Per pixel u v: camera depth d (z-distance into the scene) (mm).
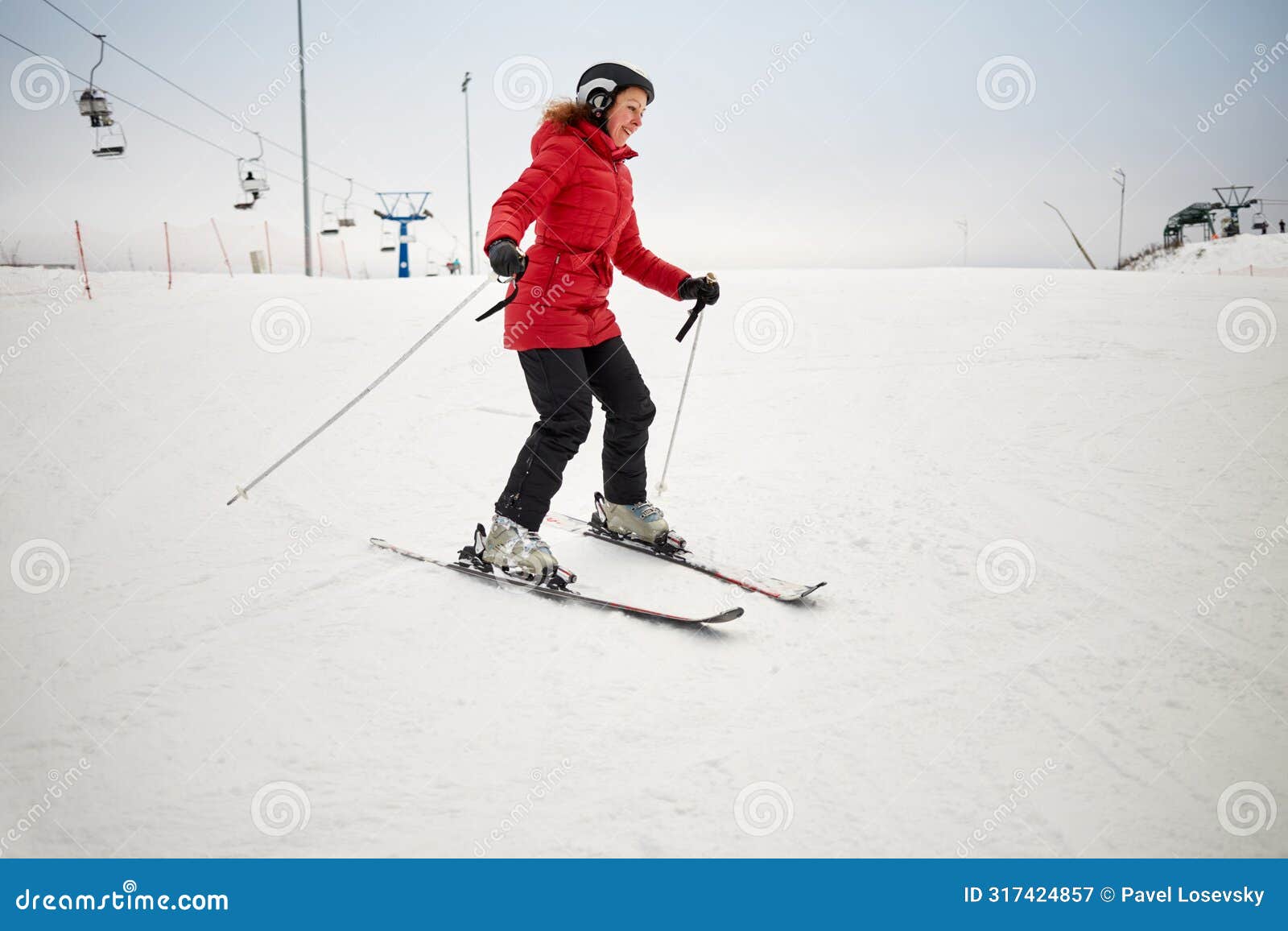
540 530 3664
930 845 1668
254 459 4895
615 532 3432
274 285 13891
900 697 2213
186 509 4016
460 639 2557
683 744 2008
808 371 6930
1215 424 4703
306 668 2371
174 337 9062
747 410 5812
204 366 7617
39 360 7953
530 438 3045
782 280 13297
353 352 8141
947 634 2572
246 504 4078
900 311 9836
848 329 8805
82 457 4961
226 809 1770
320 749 1986
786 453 4762
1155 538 3236
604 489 3449
